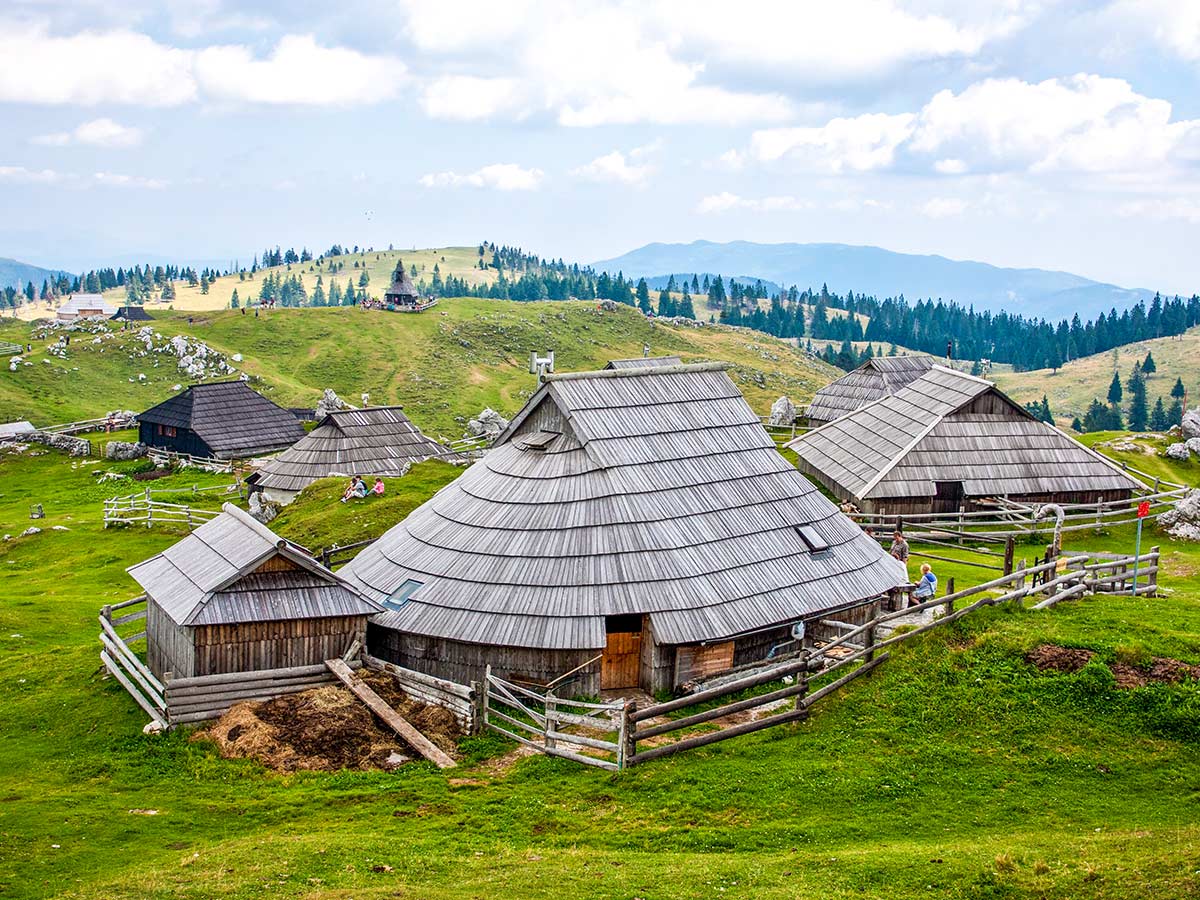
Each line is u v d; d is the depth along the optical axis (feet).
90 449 359.25
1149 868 64.03
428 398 596.29
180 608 104.37
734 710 93.71
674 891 65.21
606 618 113.19
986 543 192.85
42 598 181.27
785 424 358.43
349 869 69.87
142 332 561.84
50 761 97.40
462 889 65.92
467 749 96.58
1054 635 103.86
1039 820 77.61
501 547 116.88
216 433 351.05
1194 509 195.31
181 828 80.33
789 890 64.80
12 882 69.51
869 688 101.04
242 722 98.07
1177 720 88.99
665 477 124.67
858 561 131.95
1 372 486.79
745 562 120.88
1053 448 215.10
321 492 236.43
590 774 89.20
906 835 75.92
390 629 113.39
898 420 228.84
